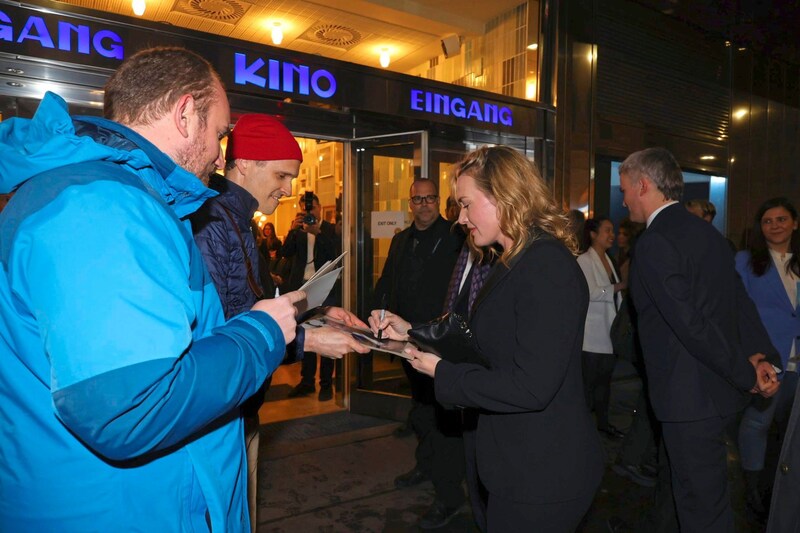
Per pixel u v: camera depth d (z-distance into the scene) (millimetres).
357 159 4516
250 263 1760
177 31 3359
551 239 1488
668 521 2342
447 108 4543
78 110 3273
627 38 6059
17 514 841
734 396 2002
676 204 2143
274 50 3691
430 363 1528
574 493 1432
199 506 985
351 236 4566
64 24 3037
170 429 779
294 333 1050
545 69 5484
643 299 2121
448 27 5730
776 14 6852
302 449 3762
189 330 808
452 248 3463
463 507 2980
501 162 1522
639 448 3229
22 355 814
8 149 849
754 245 3143
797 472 1409
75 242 745
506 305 1490
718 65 6973
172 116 987
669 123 6473
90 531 840
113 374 714
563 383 1473
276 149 1893
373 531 2725
